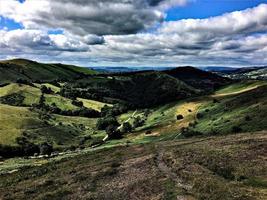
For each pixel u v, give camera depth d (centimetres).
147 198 3566
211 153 5256
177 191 3528
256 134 6825
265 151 4891
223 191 3303
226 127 11950
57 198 4391
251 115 11981
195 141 7694
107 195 4044
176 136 14400
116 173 5253
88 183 4928
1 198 5044
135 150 7725
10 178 7125
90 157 7994
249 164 4325
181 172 4372
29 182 6138
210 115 15775
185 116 18638
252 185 3541
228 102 16338
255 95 15025
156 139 15712
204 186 3550
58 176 6153
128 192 3997
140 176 4656
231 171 4131
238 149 5241
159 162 5397
